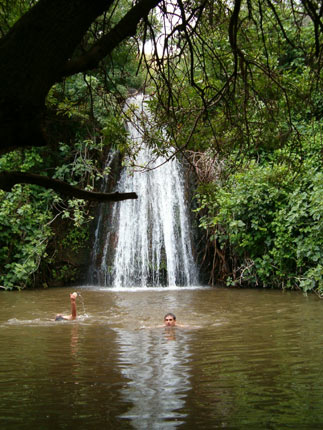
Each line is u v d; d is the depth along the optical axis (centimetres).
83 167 1719
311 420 404
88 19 244
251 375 560
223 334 829
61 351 710
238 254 1612
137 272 1778
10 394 495
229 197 1479
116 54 576
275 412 427
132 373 577
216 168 1402
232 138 575
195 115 586
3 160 1695
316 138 1327
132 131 1791
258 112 583
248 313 1060
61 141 1833
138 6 279
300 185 1407
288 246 1427
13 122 231
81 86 1257
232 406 445
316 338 777
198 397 475
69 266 1809
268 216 1495
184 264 1772
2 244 1720
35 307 1210
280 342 752
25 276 1633
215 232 1627
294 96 582
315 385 513
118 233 1841
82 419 415
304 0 390
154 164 1852
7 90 226
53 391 504
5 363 638
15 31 231
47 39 232
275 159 1492
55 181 282
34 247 1661
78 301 1316
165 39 463
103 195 295
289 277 1456
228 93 496
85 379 552
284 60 1274
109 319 1011
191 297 1364
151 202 1844
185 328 893
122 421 409
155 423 403
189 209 1797
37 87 232
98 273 1814
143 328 902
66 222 1841
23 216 1694
